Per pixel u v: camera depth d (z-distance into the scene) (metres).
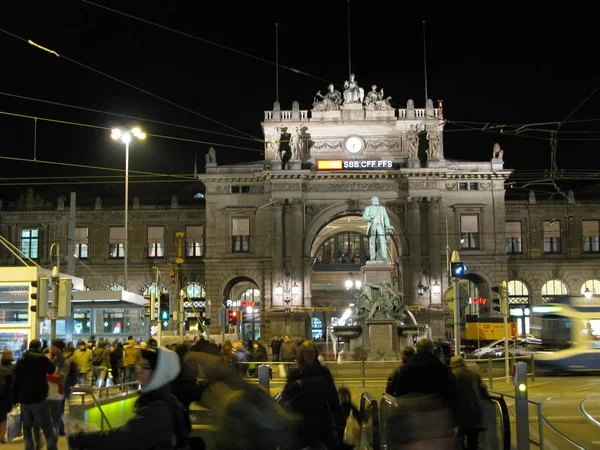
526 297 83.81
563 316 43.66
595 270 83.94
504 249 78.31
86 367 27.97
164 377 7.41
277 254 76.19
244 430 8.56
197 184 103.88
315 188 77.38
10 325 31.84
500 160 78.81
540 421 13.11
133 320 43.34
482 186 78.88
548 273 84.00
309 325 76.81
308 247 76.81
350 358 42.66
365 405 12.24
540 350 44.75
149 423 7.05
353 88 78.81
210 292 78.75
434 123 77.44
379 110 77.75
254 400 8.80
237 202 79.31
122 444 6.95
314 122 77.56
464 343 67.94
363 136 77.75
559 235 84.88
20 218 87.81
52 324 23.38
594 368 42.47
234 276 78.81
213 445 8.67
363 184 77.38
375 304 43.34
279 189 76.81
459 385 12.24
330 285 96.56
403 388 10.25
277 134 77.88
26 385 14.98
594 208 84.62
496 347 55.47
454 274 28.81
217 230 79.19
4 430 15.03
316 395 10.61
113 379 32.91
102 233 87.56
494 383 34.72
